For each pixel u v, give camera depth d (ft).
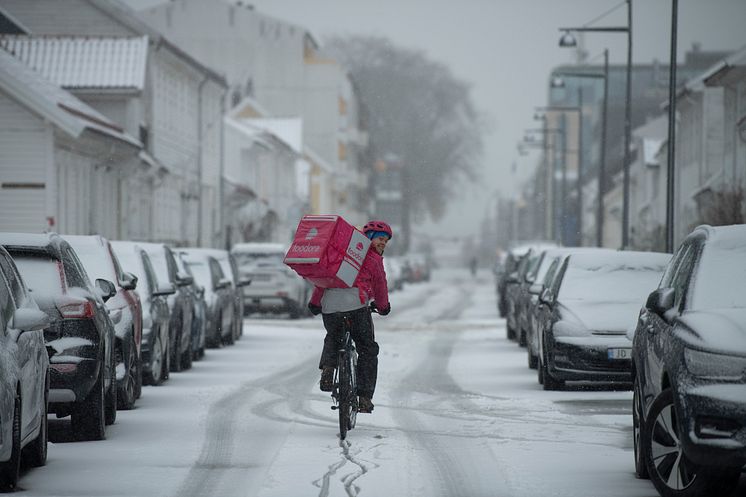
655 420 74.84
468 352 207.41
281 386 146.82
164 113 393.50
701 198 344.49
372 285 101.76
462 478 82.28
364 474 83.82
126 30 368.48
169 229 410.31
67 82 334.85
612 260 149.48
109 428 107.86
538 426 109.29
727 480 71.61
